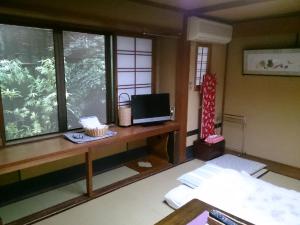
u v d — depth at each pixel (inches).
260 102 161.2
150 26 122.0
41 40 107.1
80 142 107.1
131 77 143.3
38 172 114.3
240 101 171.2
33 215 96.3
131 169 140.9
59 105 116.8
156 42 152.8
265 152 163.0
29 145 103.3
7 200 106.3
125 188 119.2
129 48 138.6
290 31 138.2
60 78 115.0
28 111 108.4
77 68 121.5
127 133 123.3
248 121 168.7
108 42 130.7
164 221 63.1
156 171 138.2
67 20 104.4
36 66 107.6
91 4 99.7
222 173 101.5
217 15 140.5
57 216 96.6
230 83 175.0
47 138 112.3
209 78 158.6
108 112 139.0
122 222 93.5
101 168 138.6
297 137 147.3
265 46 152.9
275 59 147.3
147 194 113.9
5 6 80.8
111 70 134.0
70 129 123.0
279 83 150.6
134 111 137.2
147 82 153.7
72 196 111.0
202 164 151.0
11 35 99.0
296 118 146.5
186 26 137.3
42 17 97.7
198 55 153.4
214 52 163.9
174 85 151.6
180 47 141.0
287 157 153.0
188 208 69.6
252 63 158.7
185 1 117.2
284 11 130.3
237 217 67.6
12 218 94.7
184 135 152.2
